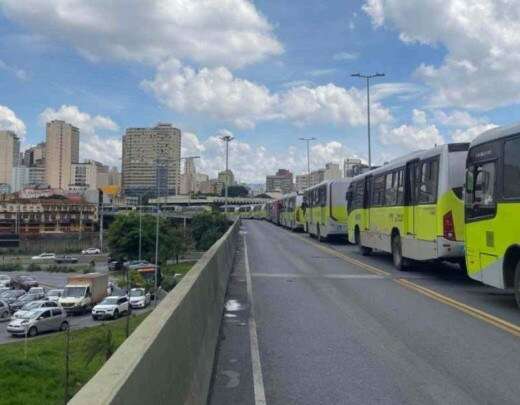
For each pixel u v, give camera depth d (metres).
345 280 16.28
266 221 95.69
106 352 26.66
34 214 141.88
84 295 57.91
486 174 11.86
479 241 12.14
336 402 6.07
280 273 18.12
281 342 8.78
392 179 19.39
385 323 10.16
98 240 136.62
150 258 78.12
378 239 21.50
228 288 14.68
